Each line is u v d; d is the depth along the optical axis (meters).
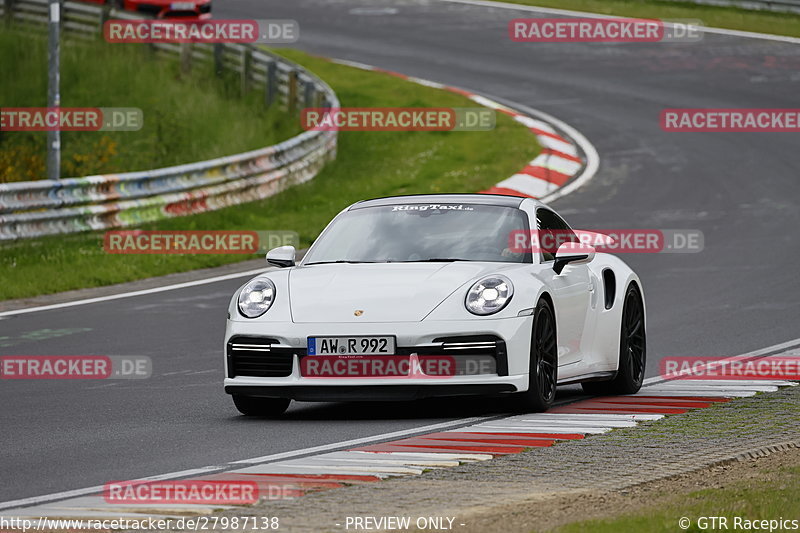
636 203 82.19
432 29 156.50
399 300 31.89
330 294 32.44
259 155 82.25
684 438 28.23
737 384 37.50
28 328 50.00
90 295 58.12
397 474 24.48
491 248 34.38
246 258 68.25
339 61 138.12
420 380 31.25
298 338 31.77
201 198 76.81
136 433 30.89
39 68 117.94
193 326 50.06
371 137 106.81
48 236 66.94
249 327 32.41
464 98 119.19
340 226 35.97
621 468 24.62
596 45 145.75
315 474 24.70
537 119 111.69
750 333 47.12
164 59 123.62
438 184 87.12
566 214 79.19
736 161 95.69
